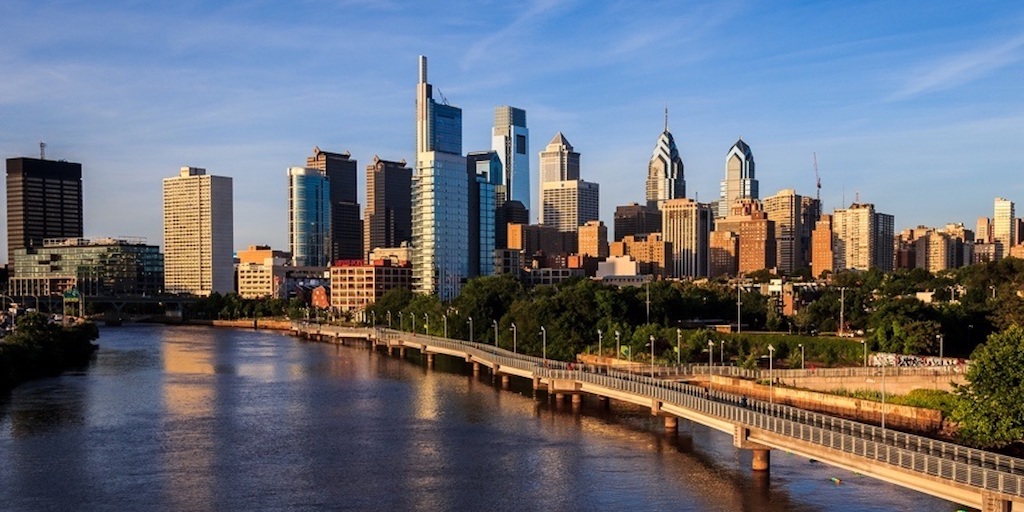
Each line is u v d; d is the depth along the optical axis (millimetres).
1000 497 81000
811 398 167375
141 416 161750
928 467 87938
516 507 102875
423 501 105688
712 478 113938
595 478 114875
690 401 132750
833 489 108125
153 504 104875
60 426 151375
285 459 126750
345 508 103125
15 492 109812
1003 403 113375
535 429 148000
